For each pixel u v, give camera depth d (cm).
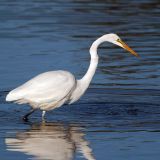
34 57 1991
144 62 1953
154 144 1197
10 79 1731
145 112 1451
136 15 2777
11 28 2483
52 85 1373
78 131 1294
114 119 1391
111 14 2802
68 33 2392
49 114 1441
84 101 1550
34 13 2809
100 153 1145
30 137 1248
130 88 1662
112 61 1975
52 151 1159
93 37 2311
